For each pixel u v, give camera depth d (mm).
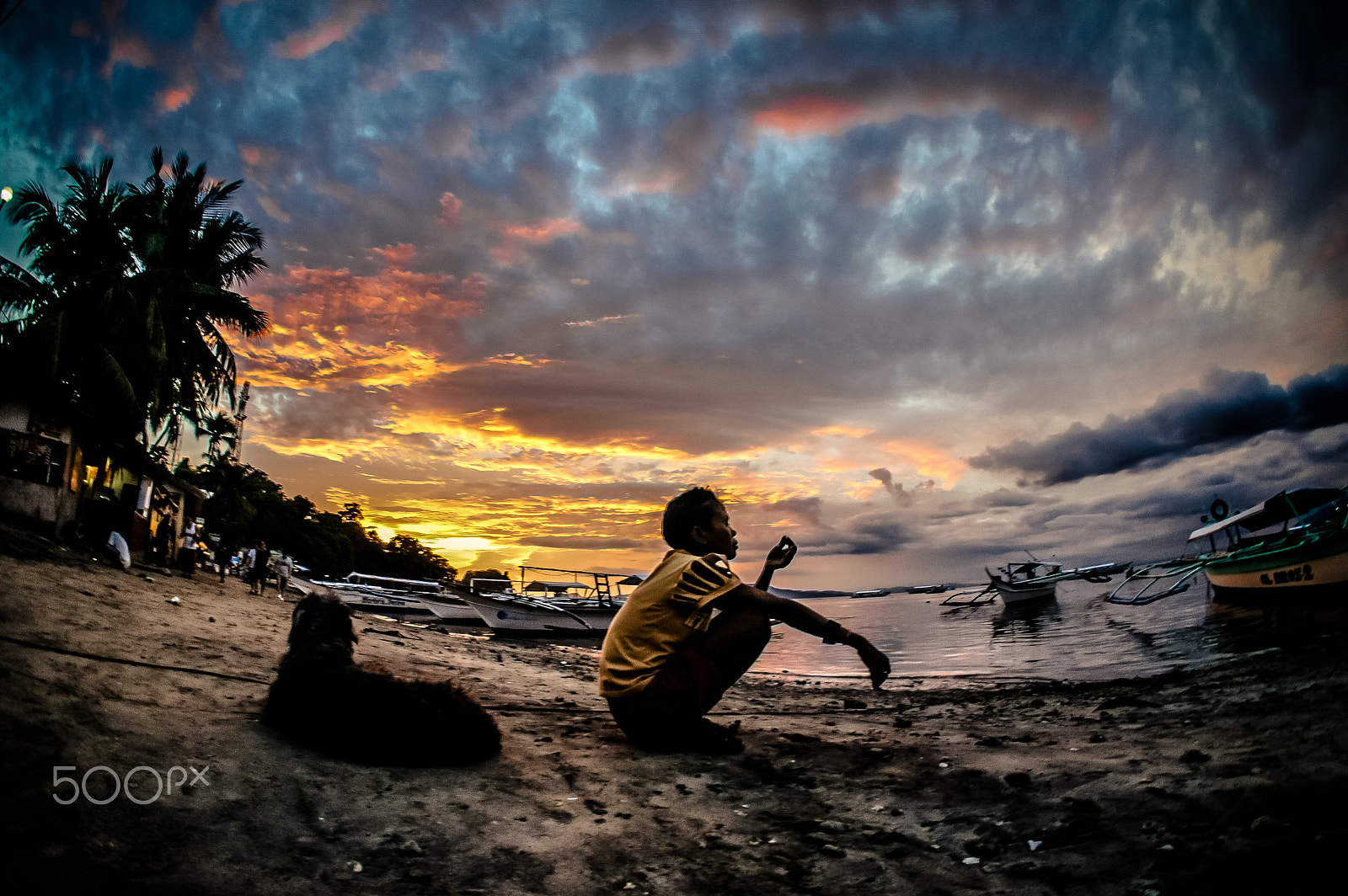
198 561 27047
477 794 3125
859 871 2592
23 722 2738
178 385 22281
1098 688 8758
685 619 3869
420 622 30281
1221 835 2598
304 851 2422
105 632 5148
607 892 2375
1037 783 3457
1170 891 2266
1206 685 7148
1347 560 18219
